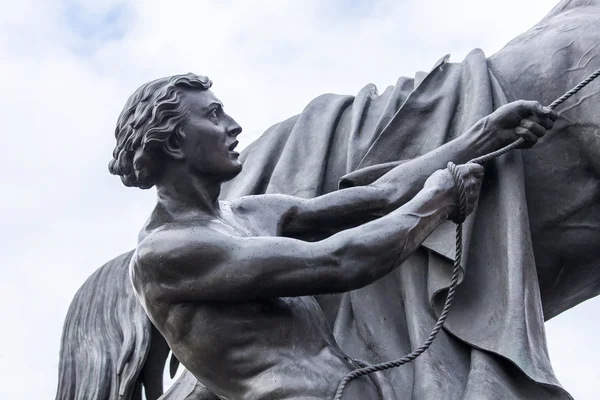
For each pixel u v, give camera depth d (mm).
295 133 7051
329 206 5918
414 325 5980
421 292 6105
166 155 5555
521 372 5684
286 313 5418
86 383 6953
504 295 5887
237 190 7004
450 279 5984
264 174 7027
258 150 7242
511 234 5996
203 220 5477
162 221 5555
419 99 6652
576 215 6383
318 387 5254
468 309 5965
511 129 6055
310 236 5965
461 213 5602
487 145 6090
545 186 6402
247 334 5328
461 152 6086
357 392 5332
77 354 7109
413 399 5723
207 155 5559
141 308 7035
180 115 5555
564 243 6426
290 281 5254
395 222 5406
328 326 5633
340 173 6781
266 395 5246
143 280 5426
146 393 6965
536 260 6473
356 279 5309
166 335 5473
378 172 6324
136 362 6863
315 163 6789
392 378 5871
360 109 6977
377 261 5324
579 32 6668
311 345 5422
